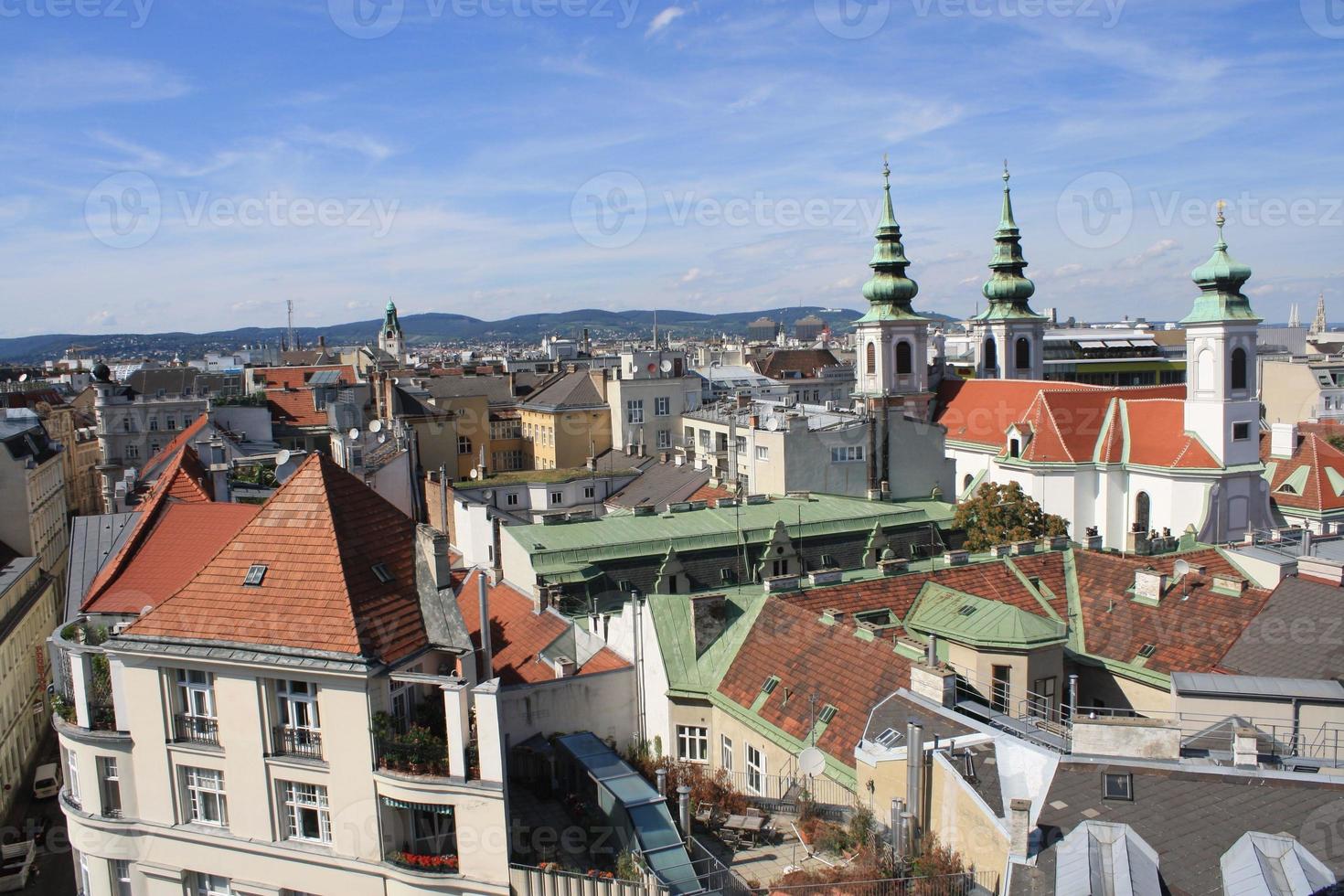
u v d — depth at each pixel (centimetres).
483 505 8312
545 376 17188
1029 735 3962
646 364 13850
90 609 4612
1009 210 14750
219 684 3944
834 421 10338
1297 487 10881
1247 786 3148
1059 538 6303
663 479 10981
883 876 3331
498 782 3725
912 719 4050
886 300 13412
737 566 7131
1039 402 11350
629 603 5581
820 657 4922
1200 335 10175
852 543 7675
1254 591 5094
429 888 3781
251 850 3956
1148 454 10638
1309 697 3988
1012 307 14738
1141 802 3131
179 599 4112
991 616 4909
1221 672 4656
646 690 5419
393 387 14638
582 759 4619
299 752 3912
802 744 4503
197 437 9981
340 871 3878
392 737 3816
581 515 7706
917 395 13238
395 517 4434
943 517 8444
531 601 6231
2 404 15450
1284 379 17662
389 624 3991
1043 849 2988
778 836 4244
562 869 4022
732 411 12300
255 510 4938
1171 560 5891
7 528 10244
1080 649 5325
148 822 4097
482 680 4781
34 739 8450
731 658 5275
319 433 14088
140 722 4056
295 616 3925
